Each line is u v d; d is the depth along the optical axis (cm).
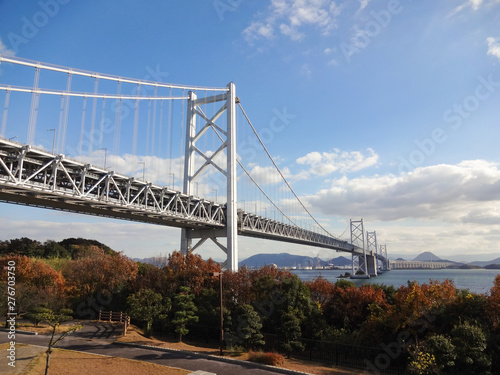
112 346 2280
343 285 3428
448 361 1872
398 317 2348
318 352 2583
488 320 2202
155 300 2752
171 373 1803
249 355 2209
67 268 4084
